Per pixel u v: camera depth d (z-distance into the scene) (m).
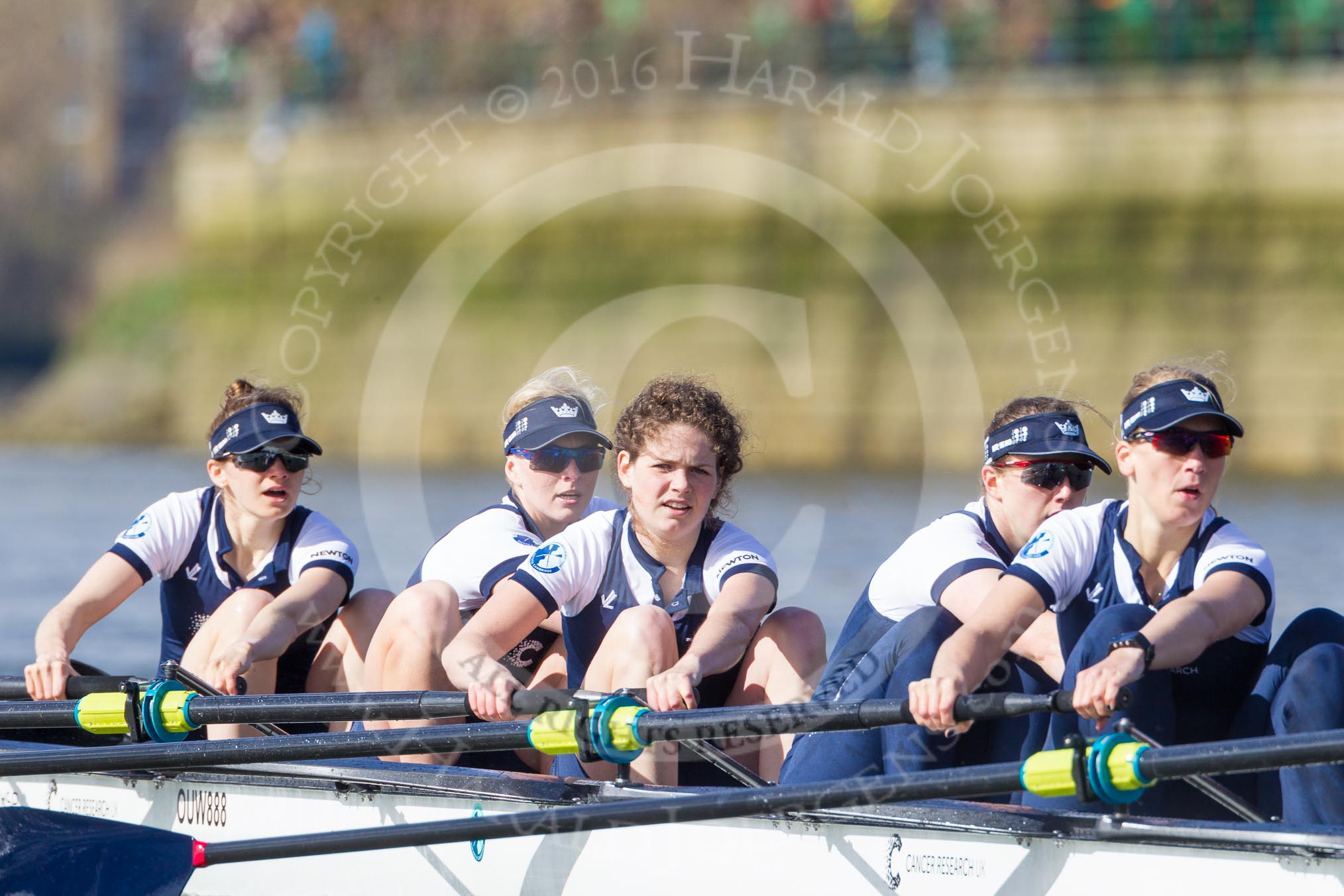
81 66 164.88
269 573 22.17
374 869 18.69
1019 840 15.64
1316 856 14.14
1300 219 68.69
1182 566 17.69
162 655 23.50
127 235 161.38
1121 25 71.44
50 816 19.47
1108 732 15.55
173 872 18.47
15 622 43.81
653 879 17.31
